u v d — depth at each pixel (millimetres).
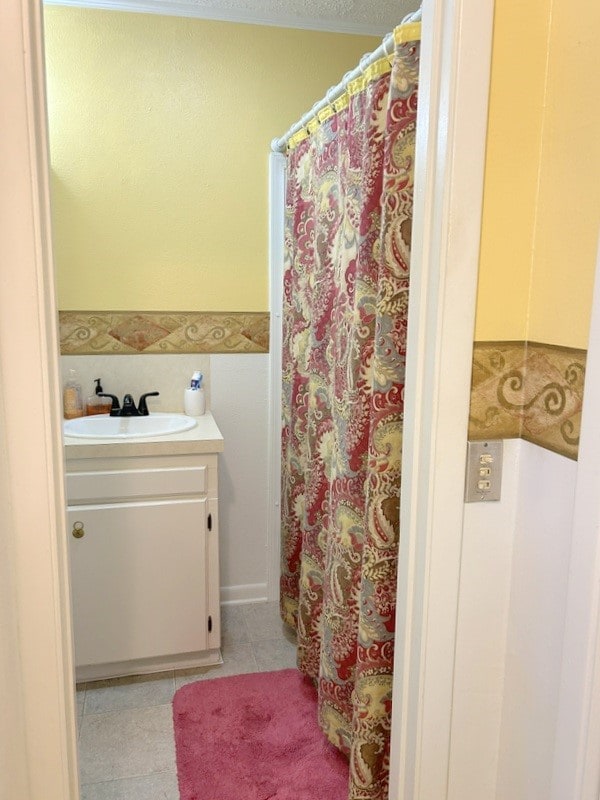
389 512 1548
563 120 1036
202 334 2764
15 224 987
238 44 2600
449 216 1075
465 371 1126
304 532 2252
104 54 2486
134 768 1957
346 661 1870
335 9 2529
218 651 2506
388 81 1505
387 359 1488
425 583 1184
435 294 1107
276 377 2859
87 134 2520
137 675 2434
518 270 1133
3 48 941
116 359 2699
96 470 2246
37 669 1121
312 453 2145
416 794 1264
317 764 1975
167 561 2348
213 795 1848
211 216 2689
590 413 978
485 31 1033
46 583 1099
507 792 1269
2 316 1007
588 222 989
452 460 1150
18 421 1040
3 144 964
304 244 2275
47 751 1151
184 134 2607
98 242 2598
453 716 1257
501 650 1261
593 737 1030
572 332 1032
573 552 1027
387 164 1431
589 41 970
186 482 2328
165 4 2479
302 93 2697
